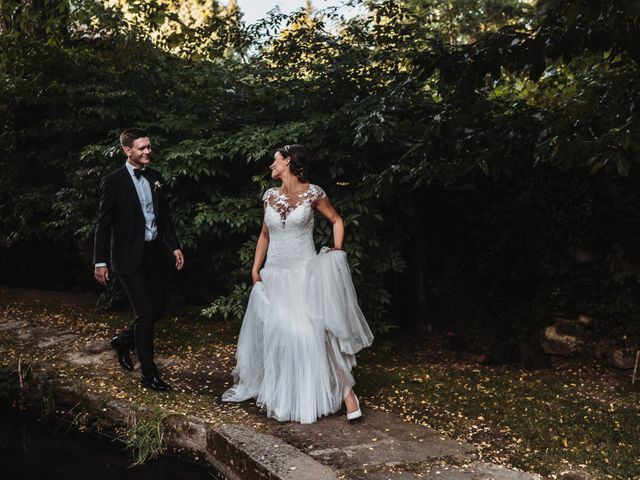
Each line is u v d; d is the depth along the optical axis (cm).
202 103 603
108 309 639
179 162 551
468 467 276
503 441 313
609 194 446
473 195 527
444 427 332
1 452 358
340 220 362
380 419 339
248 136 530
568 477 271
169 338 525
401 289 577
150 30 678
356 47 561
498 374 447
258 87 585
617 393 395
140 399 366
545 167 474
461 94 364
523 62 319
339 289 344
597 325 454
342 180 529
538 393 394
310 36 555
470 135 376
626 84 327
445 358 507
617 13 273
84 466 338
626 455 294
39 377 411
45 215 760
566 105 392
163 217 404
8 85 674
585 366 451
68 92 638
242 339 371
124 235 379
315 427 325
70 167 653
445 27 862
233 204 553
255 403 366
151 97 636
